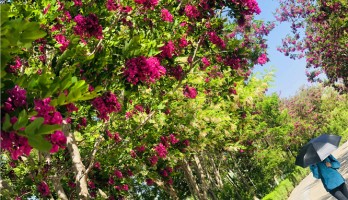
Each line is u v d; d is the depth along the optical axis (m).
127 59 5.62
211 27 8.48
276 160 32.12
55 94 3.39
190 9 8.25
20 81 3.19
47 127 2.61
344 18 17.41
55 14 6.57
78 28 6.17
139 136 10.93
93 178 11.41
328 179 7.94
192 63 8.77
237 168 30.33
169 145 12.73
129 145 10.76
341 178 7.91
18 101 2.99
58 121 3.16
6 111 2.90
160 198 27.22
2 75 2.87
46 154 9.39
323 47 21.23
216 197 26.45
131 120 9.96
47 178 9.07
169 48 7.53
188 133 14.30
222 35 9.16
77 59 5.45
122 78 5.77
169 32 8.31
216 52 8.77
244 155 31.52
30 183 9.19
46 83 3.22
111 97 5.66
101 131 9.06
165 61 7.96
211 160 28.77
